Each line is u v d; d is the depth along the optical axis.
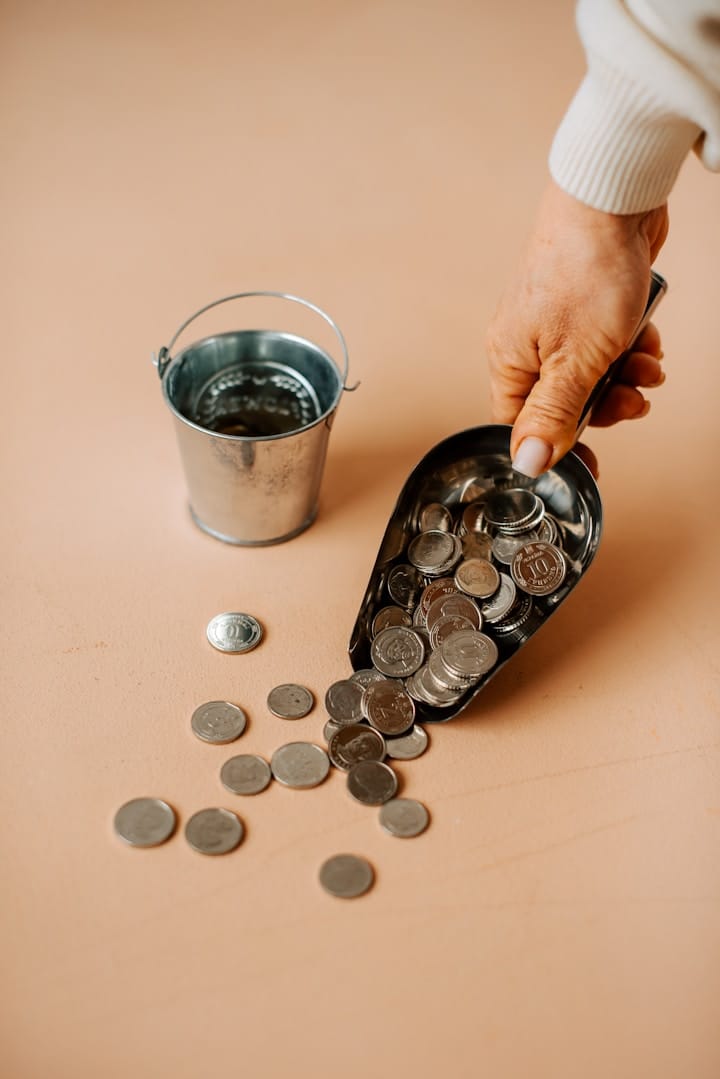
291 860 1.12
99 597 1.38
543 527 1.34
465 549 1.34
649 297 1.28
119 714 1.25
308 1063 0.95
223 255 2.01
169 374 1.39
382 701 1.23
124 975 1.01
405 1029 0.98
